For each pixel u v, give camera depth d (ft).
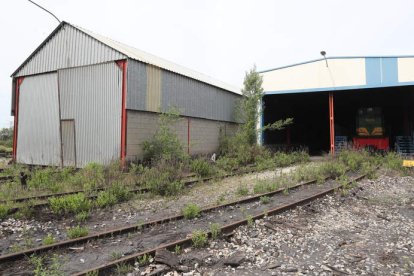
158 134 50.96
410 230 21.99
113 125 48.52
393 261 16.61
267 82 77.82
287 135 100.48
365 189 35.60
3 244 18.74
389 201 30.81
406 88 74.54
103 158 49.24
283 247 18.44
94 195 29.73
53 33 56.70
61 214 24.94
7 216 23.95
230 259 16.05
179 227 21.68
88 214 24.61
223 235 19.42
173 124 54.49
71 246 17.79
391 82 64.69
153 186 33.53
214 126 71.67
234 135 78.79
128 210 26.66
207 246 18.13
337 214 25.94
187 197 31.91
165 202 29.53
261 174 47.16
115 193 30.27
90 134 51.03
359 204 29.48
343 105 107.14
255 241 19.10
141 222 22.35
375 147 75.05
